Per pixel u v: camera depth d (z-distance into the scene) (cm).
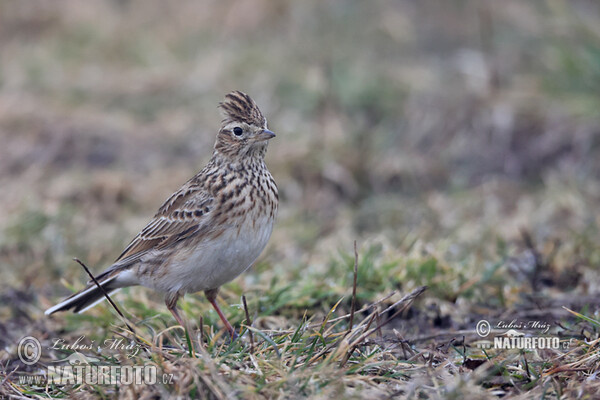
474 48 2066
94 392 805
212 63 2009
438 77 1948
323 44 2053
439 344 932
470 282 1100
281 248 1410
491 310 1074
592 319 945
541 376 803
